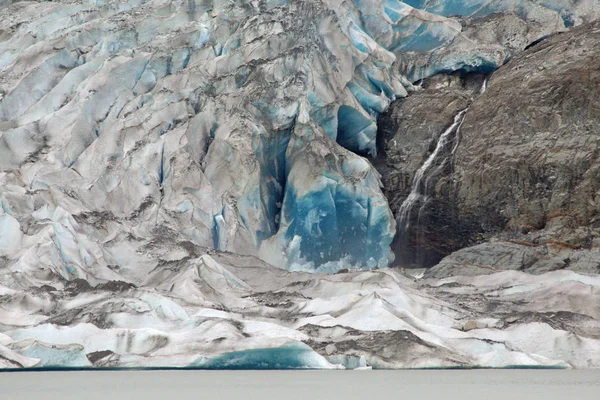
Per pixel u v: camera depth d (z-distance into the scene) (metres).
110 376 36.78
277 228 73.44
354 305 47.38
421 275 67.94
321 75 76.19
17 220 58.03
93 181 67.62
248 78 75.38
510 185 74.88
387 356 40.97
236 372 38.69
